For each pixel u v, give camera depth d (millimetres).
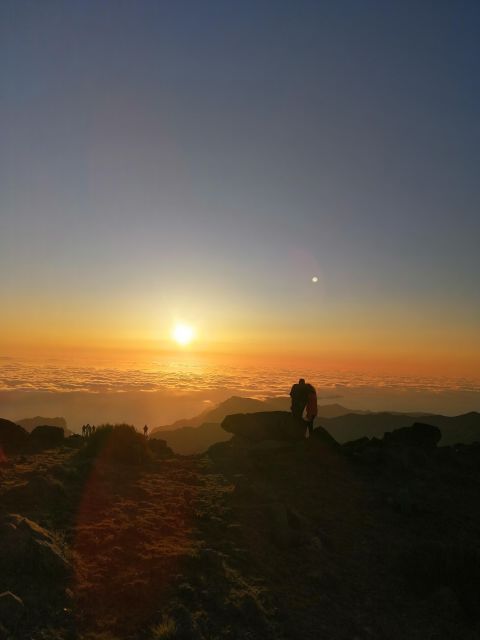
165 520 10125
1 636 5582
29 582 6727
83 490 11500
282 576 8781
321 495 13719
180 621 6508
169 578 7602
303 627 7250
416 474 17141
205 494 12570
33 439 18453
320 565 9461
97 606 6668
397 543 11172
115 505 10703
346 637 7262
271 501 12273
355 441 21406
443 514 13414
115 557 8039
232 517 10914
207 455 17984
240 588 7789
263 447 18328
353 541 11008
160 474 14438
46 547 7336
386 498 14016
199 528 10008
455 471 18266
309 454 17641
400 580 9500
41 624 5973
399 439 21438
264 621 7055
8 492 10141
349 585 8992
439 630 7938
